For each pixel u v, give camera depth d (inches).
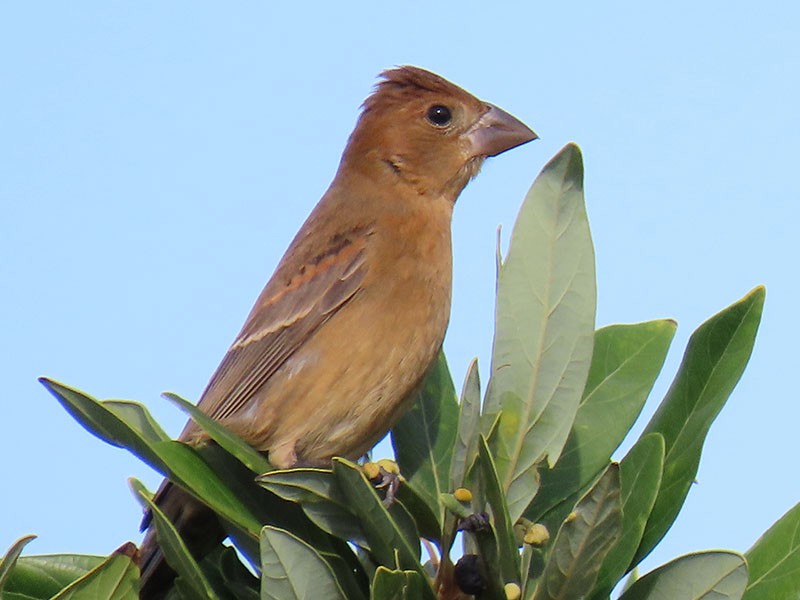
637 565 334.6
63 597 283.0
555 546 293.9
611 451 359.9
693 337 344.8
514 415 345.4
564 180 352.5
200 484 327.3
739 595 284.0
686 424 342.3
